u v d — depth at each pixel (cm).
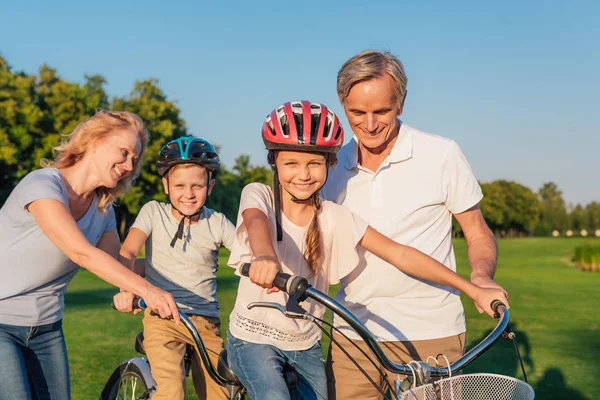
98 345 867
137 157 351
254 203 289
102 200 356
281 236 292
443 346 323
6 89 4238
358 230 297
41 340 349
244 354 294
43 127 4353
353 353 331
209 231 411
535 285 1994
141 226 409
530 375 756
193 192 399
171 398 358
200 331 393
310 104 279
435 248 325
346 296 335
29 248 328
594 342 961
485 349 240
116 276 290
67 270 345
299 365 300
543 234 10994
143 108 4722
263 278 238
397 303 324
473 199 323
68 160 340
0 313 334
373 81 296
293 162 277
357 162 328
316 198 293
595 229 10875
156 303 282
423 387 232
